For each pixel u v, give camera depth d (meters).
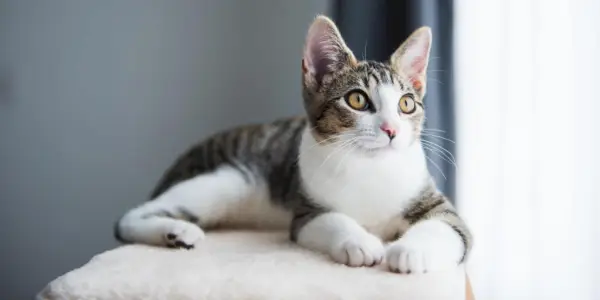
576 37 0.71
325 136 0.63
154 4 0.93
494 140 0.74
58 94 0.95
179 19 0.93
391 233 0.66
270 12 0.91
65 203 0.97
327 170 0.63
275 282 0.51
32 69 0.96
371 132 0.60
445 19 0.73
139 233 0.63
